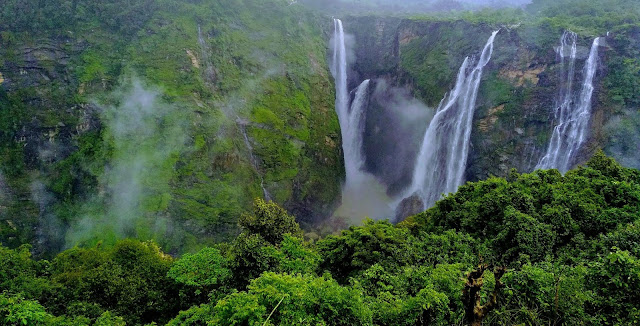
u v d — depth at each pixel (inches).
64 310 554.3
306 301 361.1
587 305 395.9
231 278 579.5
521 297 413.1
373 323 408.5
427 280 465.4
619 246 487.2
